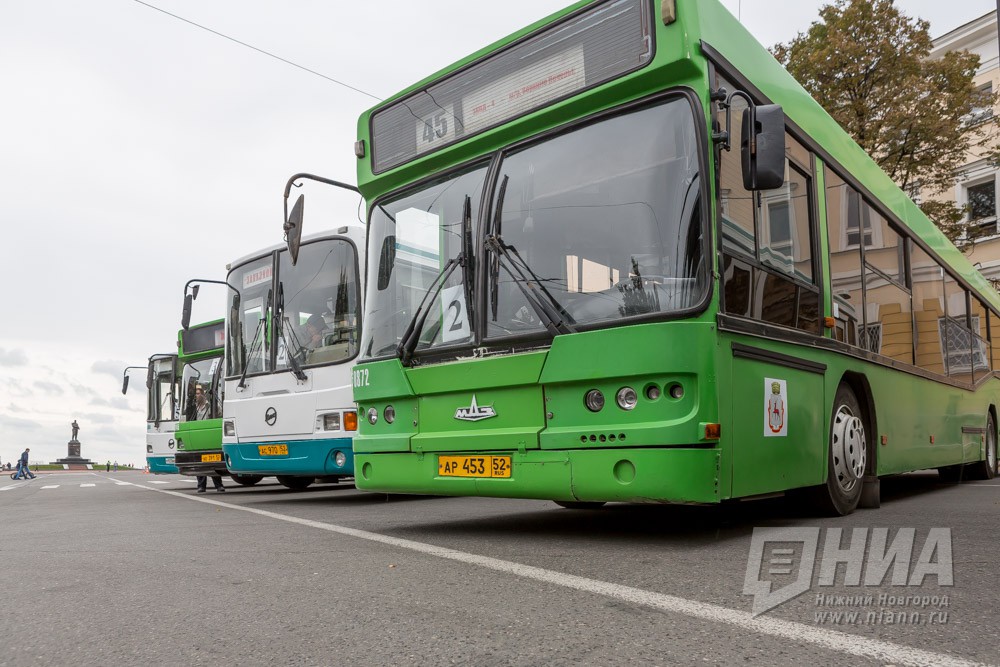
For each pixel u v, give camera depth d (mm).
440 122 6023
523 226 5266
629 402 4566
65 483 23016
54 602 3527
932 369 8750
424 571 3988
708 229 4535
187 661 2561
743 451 4680
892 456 7215
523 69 5523
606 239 4863
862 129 18438
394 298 6070
